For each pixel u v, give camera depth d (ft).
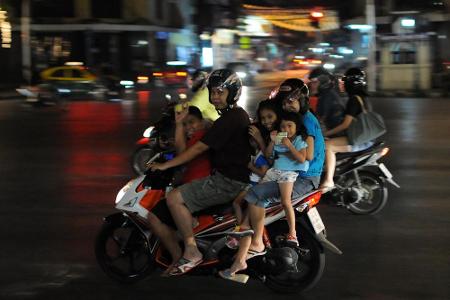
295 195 22.79
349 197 33.40
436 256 27.32
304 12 213.66
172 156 24.77
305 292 23.38
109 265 24.72
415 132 66.74
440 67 148.97
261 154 23.31
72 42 188.44
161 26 200.95
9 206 36.70
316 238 22.67
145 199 22.80
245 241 22.20
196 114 24.34
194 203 22.35
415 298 22.72
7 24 166.71
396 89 132.57
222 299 22.84
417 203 36.58
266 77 175.63
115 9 191.11
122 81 132.57
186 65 160.35
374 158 33.01
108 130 71.46
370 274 25.21
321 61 186.50
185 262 22.47
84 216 34.35
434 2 158.81
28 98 107.14
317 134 23.44
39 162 51.13
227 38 242.99
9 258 27.61
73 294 23.54
